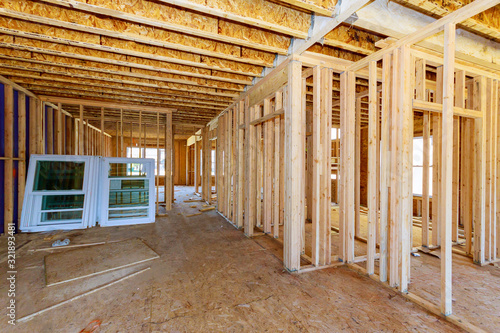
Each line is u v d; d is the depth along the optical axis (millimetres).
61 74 3871
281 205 4910
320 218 2941
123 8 2119
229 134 5312
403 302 2139
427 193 3574
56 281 2430
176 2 1938
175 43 2766
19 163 4387
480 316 1941
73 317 1885
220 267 2842
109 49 2891
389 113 2445
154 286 2383
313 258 2898
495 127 3109
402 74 2307
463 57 2717
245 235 4160
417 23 2416
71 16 2348
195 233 4277
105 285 2377
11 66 3473
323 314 1950
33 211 4320
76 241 3734
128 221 4867
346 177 2969
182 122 7703
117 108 5582
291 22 2346
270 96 3555
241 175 4633
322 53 2928
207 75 3736
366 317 1914
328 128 2914
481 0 1658
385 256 2463
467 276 2664
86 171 4727
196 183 9539
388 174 2447
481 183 3000
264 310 1999
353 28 2693
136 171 5562
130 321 1846
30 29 2582
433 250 3455
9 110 4031
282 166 4832
